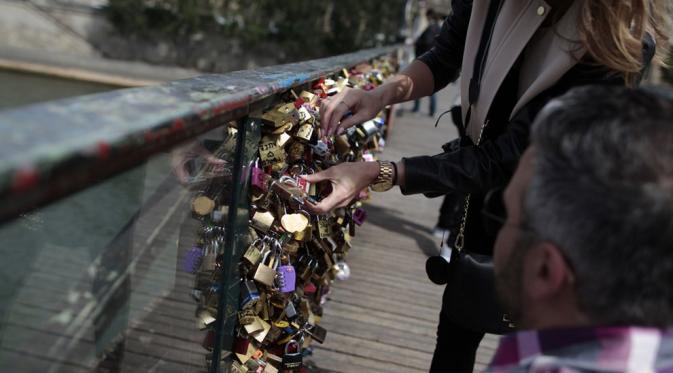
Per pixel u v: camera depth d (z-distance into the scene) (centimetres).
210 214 166
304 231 213
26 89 2347
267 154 192
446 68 224
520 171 105
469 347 208
